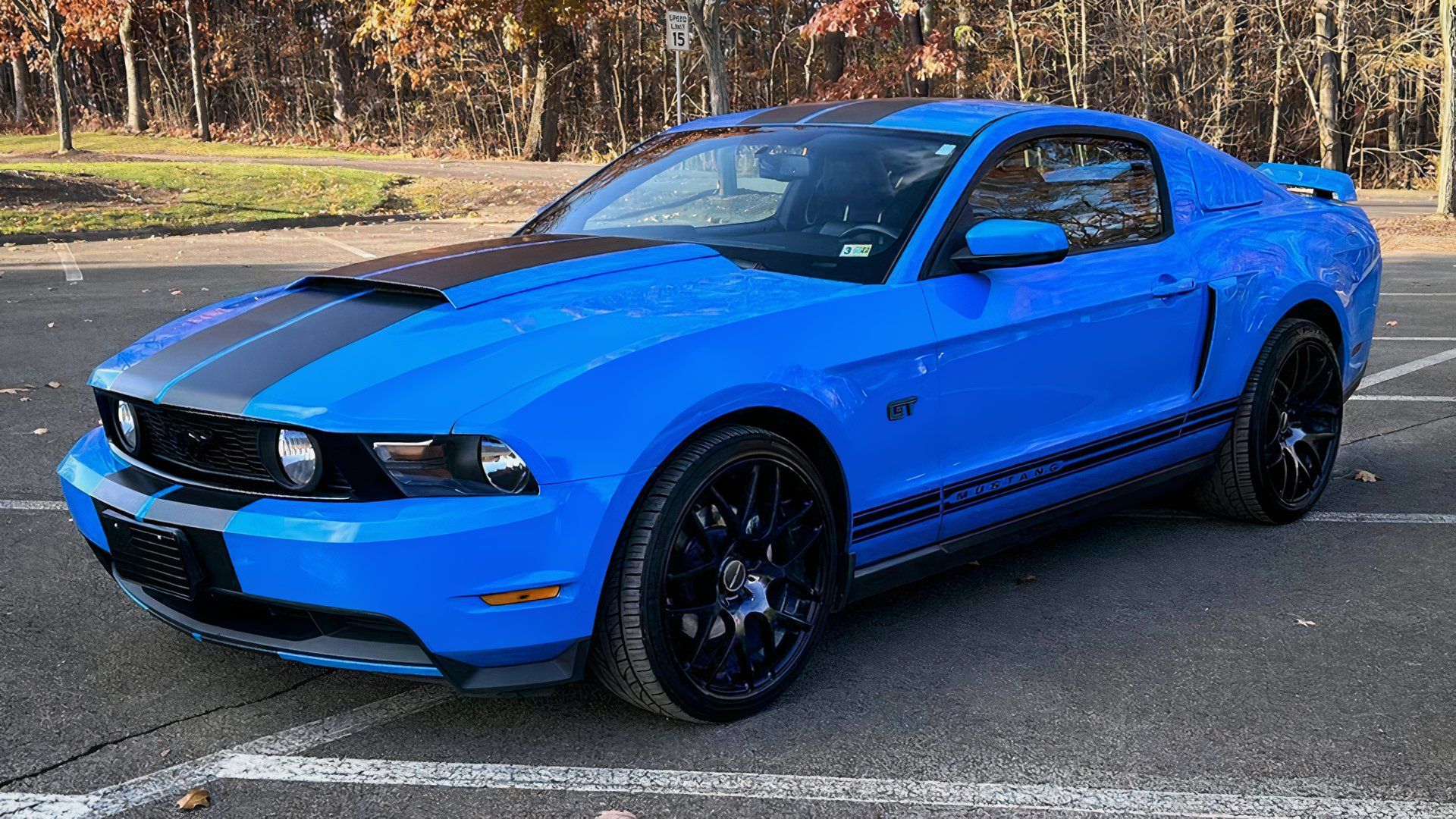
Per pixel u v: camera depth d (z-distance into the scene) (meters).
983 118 3.84
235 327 3.07
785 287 3.16
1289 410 4.55
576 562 2.58
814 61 45.94
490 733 2.87
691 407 2.71
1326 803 2.57
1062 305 3.61
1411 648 3.41
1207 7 32.28
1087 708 3.01
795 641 3.07
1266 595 3.83
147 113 49.97
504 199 20.78
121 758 2.72
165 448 2.87
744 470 2.87
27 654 3.28
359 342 2.81
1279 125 40.06
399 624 2.52
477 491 2.52
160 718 2.92
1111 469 3.92
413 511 2.49
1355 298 4.84
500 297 2.99
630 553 2.67
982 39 34.47
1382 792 2.62
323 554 2.49
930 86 33.25
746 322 2.92
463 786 2.62
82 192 19.58
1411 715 2.99
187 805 2.50
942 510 3.39
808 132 3.98
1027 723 2.94
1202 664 3.29
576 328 2.80
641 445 2.63
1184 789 2.62
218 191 20.83
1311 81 38.50
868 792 2.60
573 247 3.44
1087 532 4.52
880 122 3.93
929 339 3.24
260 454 2.62
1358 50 33.03
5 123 48.81
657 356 2.73
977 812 2.53
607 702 3.04
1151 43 32.09
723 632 2.91
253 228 16.91
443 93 42.53
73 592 3.74
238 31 48.19
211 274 11.53
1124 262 3.89
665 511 2.70
